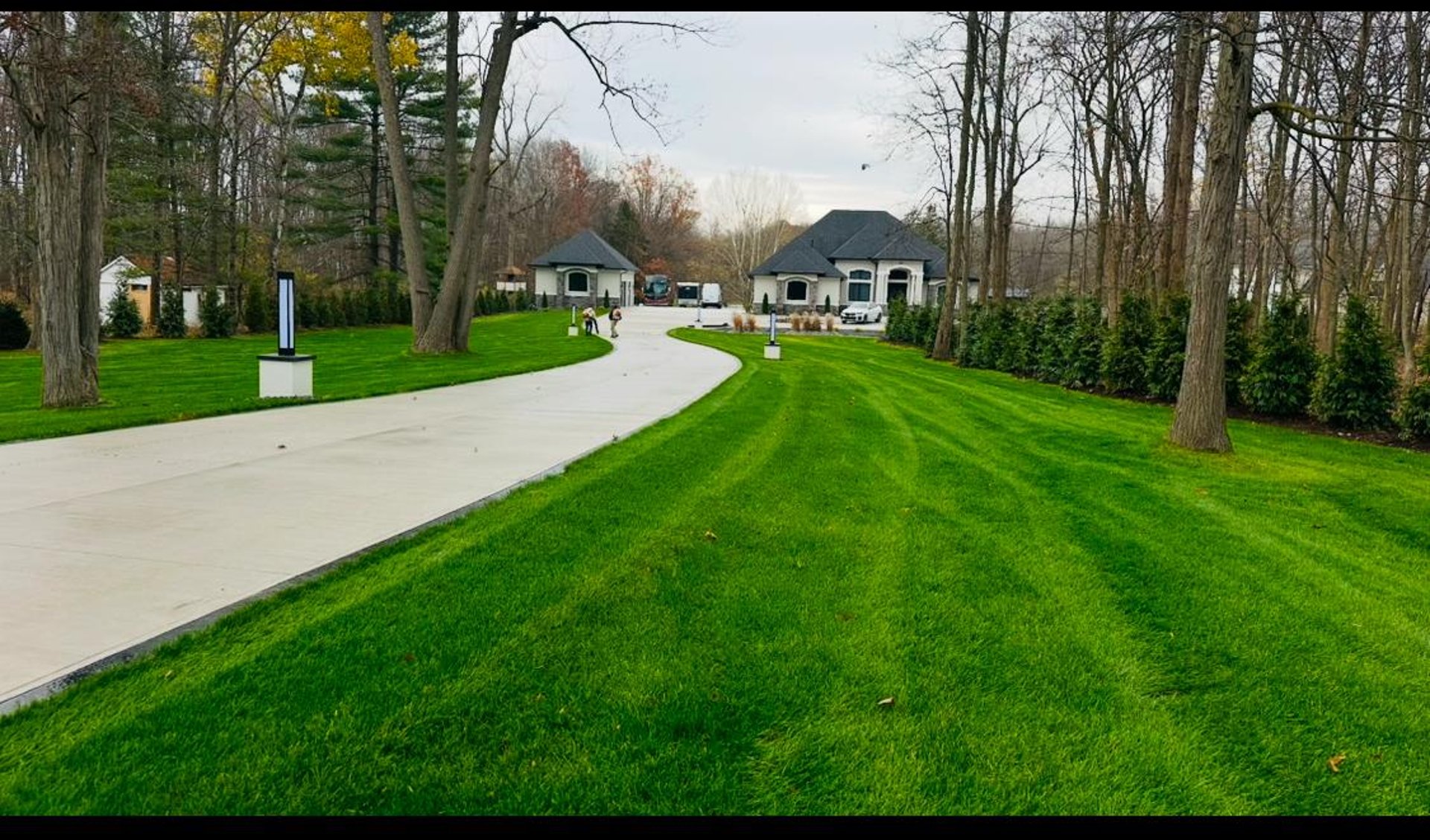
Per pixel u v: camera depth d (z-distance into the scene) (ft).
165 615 12.64
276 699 10.15
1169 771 9.30
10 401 41.55
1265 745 9.91
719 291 199.31
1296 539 18.80
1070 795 8.84
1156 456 28.50
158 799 8.21
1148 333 52.24
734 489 22.21
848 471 25.14
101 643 11.55
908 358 83.20
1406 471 28.14
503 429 31.71
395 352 72.13
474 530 17.62
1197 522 20.07
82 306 37.60
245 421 33.19
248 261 116.37
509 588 14.19
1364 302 39.17
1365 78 48.78
